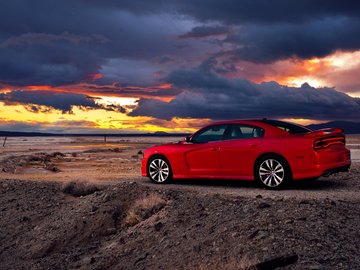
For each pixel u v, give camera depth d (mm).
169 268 7383
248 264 6336
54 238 9922
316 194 10555
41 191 12969
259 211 8312
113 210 10461
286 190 11250
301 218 7633
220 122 12344
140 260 8086
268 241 6852
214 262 6957
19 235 10523
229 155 11773
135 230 9336
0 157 29453
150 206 10055
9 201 12305
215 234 7730
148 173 13258
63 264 8867
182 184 12820
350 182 12586
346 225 7582
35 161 27547
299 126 11852
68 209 11070
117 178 15117
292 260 6203
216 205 9289
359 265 5992
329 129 11445
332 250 6480
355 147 46531
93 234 9938
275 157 11211
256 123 11742
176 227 8727
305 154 10844
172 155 12719
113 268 8219
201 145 12250
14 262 9445
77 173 18266
